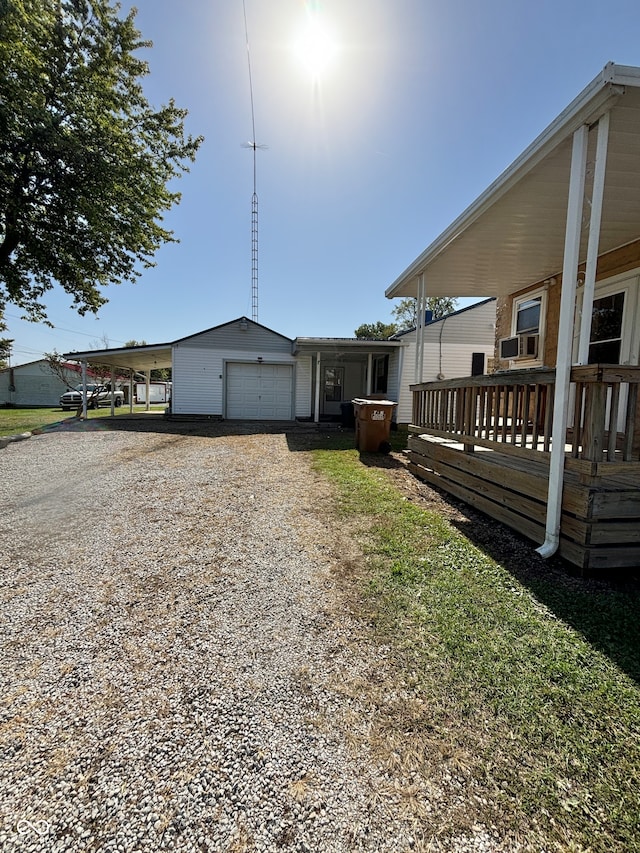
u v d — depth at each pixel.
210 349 13.79
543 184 3.47
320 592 2.43
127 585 2.54
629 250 4.71
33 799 1.22
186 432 10.30
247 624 2.12
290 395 14.33
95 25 9.43
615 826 1.11
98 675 1.75
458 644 1.92
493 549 3.04
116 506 4.11
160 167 11.36
